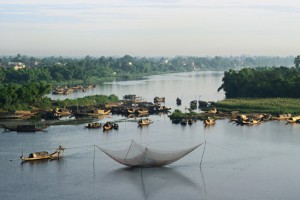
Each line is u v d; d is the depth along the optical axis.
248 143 184.62
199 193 125.88
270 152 168.88
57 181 134.88
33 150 170.88
